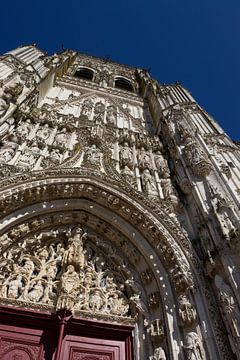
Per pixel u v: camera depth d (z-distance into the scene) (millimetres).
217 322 9383
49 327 10039
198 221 12719
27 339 9703
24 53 24844
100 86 29094
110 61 41562
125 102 27938
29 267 11477
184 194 14898
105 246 13148
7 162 13086
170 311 10078
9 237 11484
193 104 24219
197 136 17422
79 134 17453
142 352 9664
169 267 11344
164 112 22891
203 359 8430
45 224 12820
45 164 13859
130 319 10805
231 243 10266
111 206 13570
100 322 10477
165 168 17375
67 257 11992
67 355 9594
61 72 28703
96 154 15656
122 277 12375
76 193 13453
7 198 11328
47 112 19203
